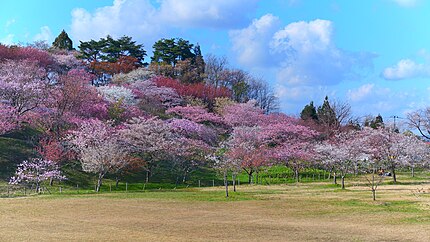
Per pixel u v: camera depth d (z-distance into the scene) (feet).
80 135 154.40
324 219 80.48
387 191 132.77
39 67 229.86
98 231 64.54
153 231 65.26
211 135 213.25
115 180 159.94
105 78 296.10
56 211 86.84
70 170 157.48
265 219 80.07
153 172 177.58
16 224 70.44
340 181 179.63
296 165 185.57
